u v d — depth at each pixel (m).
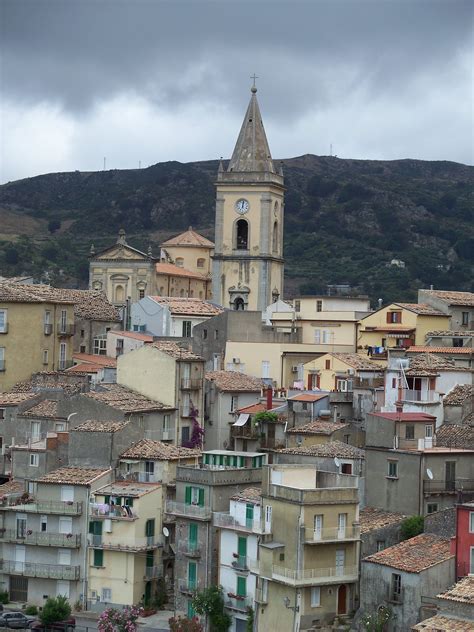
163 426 177.12
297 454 154.75
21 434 179.62
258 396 191.75
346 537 136.50
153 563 156.25
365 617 130.00
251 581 142.25
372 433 149.62
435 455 144.75
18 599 158.75
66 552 157.00
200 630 141.25
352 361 194.50
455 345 199.00
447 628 109.50
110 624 141.00
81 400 173.75
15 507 160.00
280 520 137.62
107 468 161.75
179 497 151.12
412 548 132.00
